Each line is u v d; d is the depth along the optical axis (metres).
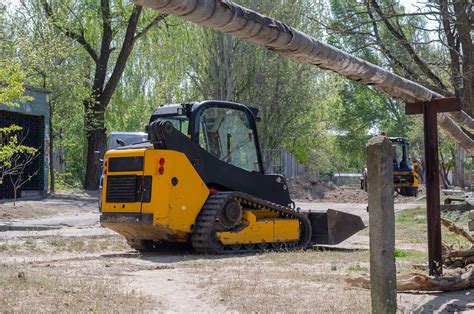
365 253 15.77
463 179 69.06
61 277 11.04
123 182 16.11
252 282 10.80
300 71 52.03
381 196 6.19
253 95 51.41
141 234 16.38
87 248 17.38
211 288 10.28
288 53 6.73
